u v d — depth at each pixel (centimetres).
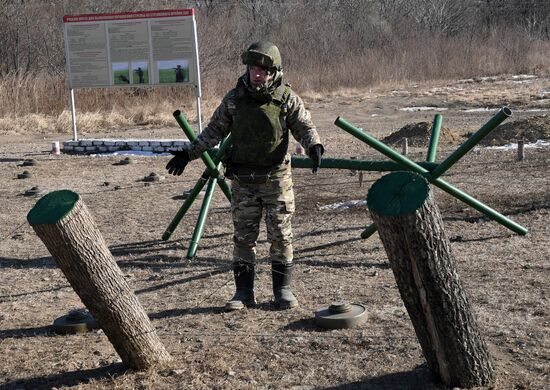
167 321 588
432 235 395
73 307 650
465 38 4531
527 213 880
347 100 3030
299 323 559
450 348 419
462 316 414
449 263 405
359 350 498
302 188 1159
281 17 4888
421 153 1445
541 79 3534
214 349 516
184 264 769
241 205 595
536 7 5388
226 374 473
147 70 1741
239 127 559
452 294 409
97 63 1777
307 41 4369
